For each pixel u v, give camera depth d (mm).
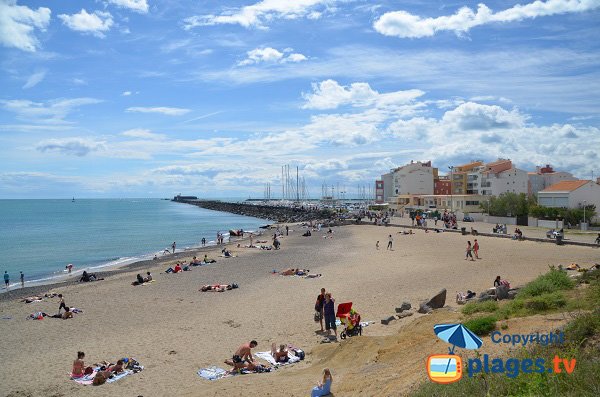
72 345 21859
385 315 23750
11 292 37781
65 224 124812
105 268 51312
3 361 19797
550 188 82500
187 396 14867
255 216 163875
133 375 17516
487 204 91688
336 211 139500
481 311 17344
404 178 137875
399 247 55031
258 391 14305
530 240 53938
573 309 14211
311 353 18781
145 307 29266
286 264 45656
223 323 24406
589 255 40344
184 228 111062
